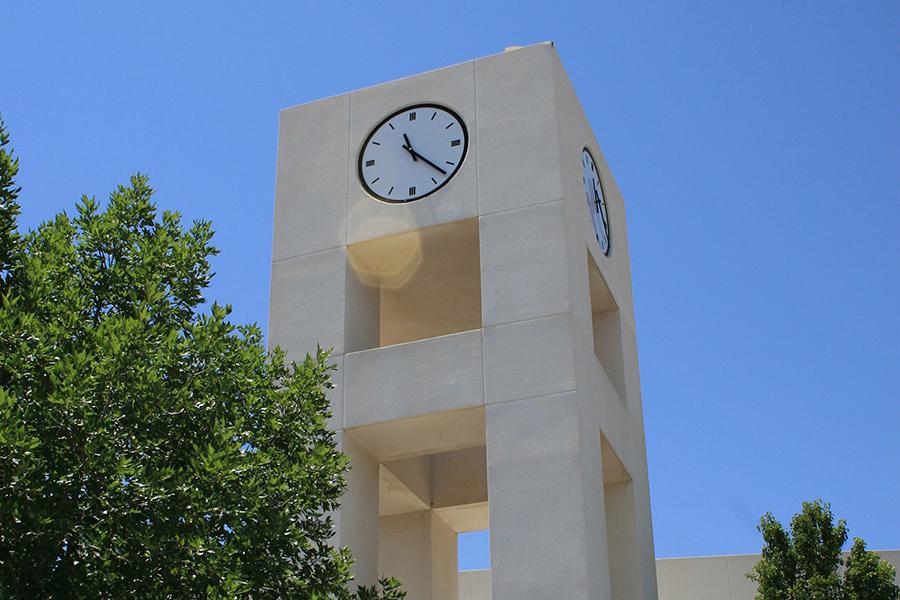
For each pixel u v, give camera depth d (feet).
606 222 102.83
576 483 79.82
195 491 58.29
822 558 99.76
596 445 85.20
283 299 92.63
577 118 99.35
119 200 71.56
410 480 97.14
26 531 54.34
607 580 80.38
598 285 98.27
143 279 68.23
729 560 116.26
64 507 55.31
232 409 65.05
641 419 100.22
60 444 56.08
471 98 95.30
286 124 100.12
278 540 62.44
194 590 56.70
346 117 98.43
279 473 64.75
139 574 56.24
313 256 93.66
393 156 95.30
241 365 66.69
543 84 94.27
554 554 78.07
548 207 89.30
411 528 99.66
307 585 64.44
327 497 66.74
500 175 91.40
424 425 85.66
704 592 115.55
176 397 61.26
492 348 85.51
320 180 96.48
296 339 90.58
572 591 76.79
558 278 86.63
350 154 96.68
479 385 84.53
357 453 87.10
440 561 99.81
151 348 62.80
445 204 91.61
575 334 85.46
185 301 69.51
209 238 72.02
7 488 53.52
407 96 97.19
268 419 66.64
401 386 86.22
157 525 56.90
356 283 93.20
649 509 96.94
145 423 59.98
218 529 59.98
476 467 100.17
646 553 93.20
